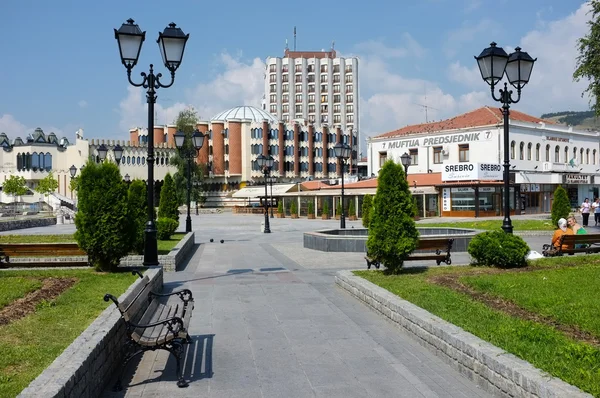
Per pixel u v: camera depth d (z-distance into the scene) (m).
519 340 6.21
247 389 5.69
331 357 6.81
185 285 12.58
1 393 4.52
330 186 60.41
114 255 11.73
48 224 42.69
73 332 6.54
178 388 5.73
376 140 62.50
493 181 48.41
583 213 32.78
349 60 124.62
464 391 5.55
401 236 11.62
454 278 10.79
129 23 12.63
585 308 7.62
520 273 11.10
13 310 7.70
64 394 4.28
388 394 5.51
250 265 16.22
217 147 89.81
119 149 35.62
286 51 132.00
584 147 63.41
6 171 82.19
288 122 96.50
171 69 12.92
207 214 73.44
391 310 8.45
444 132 55.47
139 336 5.93
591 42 31.19
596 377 4.79
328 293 11.35
